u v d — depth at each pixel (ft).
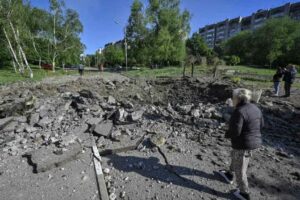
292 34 201.16
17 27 97.35
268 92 45.80
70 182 14.05
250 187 13.70
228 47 273.13
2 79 72.64
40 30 132.05
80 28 137.59
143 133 20.81
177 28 151.33
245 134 11.45
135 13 151.64
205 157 16.93
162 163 16.20
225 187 13.61
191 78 69.67
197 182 14.03
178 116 25.57
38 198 12.67
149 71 119.03
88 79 71.56
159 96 54.65
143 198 12.67
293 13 294.46
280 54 185.57
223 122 23.95
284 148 19.49
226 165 15.92
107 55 281.95
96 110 26.37
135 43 158.10
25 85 55.11
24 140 19.11
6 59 136.98
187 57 155.02
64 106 28.14
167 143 19.11
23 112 25.85
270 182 14.26
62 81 67.77
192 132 21.43
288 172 15.48
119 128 21.75
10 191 13.20
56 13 128.26
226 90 48.16
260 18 335.26
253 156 17.58
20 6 94.02
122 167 15.70
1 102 29.19
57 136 19.71
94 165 15.80
